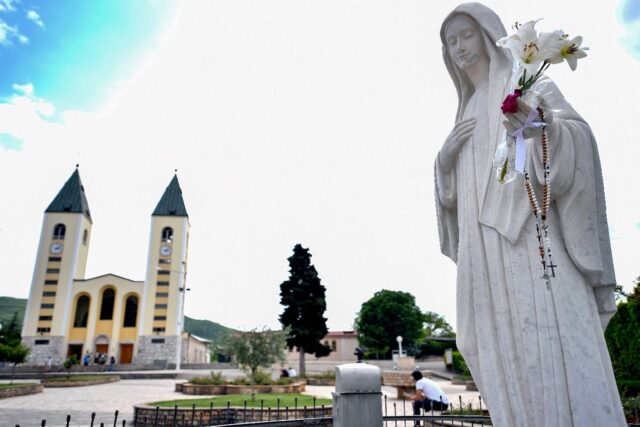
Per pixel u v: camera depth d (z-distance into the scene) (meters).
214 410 12.48
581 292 2.45
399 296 57.50
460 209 3.06
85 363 51.72
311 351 41.31
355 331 66.62
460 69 3.43
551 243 2.52
